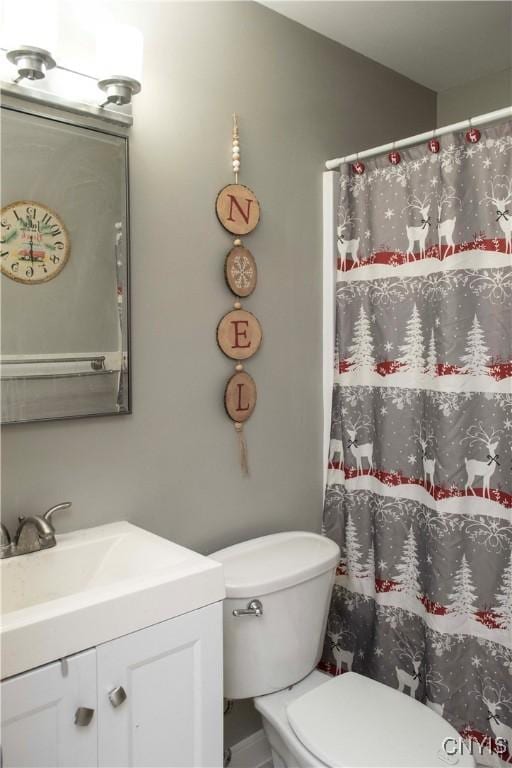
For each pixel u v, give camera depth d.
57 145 1.51
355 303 2.13
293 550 1.89
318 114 2.20
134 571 1.48
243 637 1.67
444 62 2.46
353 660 2.17
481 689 1.85
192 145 1.80
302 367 2.17
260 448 2.04
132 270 1.67
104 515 1.64
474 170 1.82
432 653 1.89
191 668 1.34
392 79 2.51
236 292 1.91
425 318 1.95
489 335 1.80
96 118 1.58
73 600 1.18
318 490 2.25
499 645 1.81
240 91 1.93
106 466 1.64
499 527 1.80
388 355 2.04
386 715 1.59
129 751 1.24
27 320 1.47
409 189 1.97
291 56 2.09
